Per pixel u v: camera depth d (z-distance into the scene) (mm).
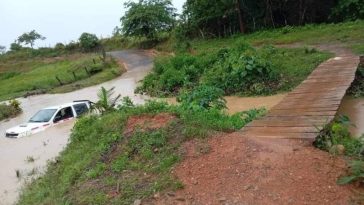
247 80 19359
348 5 36062
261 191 6926
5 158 13172
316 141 8633
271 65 19828
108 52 59188
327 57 21219
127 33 59594
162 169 8141
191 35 48812
